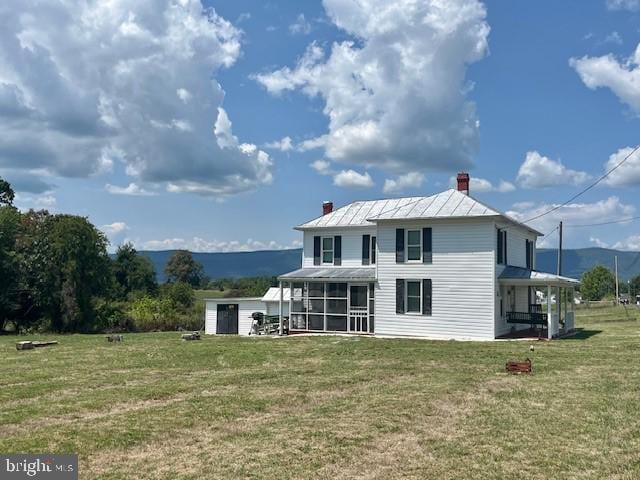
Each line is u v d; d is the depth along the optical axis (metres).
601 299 92.50
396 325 28.22
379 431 9.84
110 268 41.84
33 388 13.82
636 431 9.87
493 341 25.02
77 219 39.34
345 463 8.18
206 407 11.67
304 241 33.34
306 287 31.28
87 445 8.92
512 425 10.27
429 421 10.57
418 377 15.55
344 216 32.97
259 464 8.10
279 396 12.84
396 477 7.63
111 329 39.47
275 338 27.78
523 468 8.01
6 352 22.14
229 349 22.62
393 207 32.22
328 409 11.53
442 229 27.45
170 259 106.06
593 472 7.86
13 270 37.62
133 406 11.96
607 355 19.72
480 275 26.44
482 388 13.76
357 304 29.89
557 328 28.25
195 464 8.09
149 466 8.00
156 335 32.25
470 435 9.63
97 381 14.96
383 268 28.72
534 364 17.67
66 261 38.31
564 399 12.46
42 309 39.31
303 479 7.53
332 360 19.27
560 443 9.19
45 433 9.58
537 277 26.47
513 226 30.22
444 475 7.71
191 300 63.53
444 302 27.14
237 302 37.66
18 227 40.00
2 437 9.41
